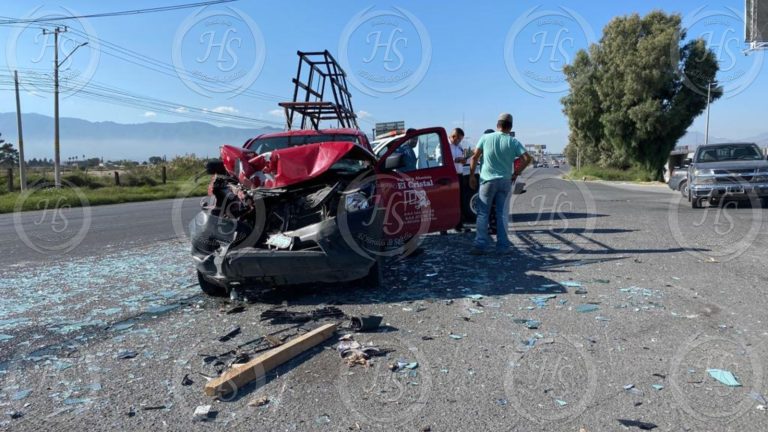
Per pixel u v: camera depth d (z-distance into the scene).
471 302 5.01
